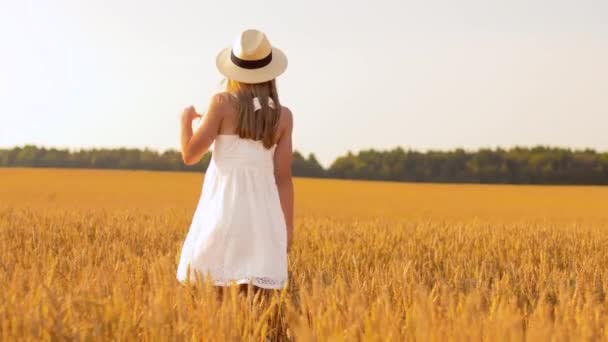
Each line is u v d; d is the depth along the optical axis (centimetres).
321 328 340
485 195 4441
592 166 8112
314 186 5091
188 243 488
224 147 485
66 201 2772
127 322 344
